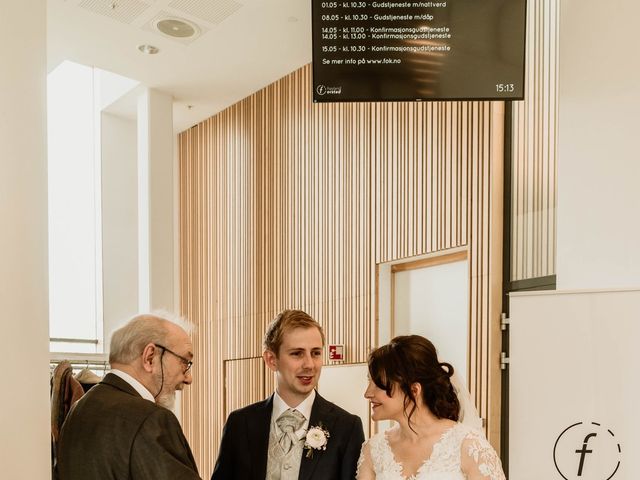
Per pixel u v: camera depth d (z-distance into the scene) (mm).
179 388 2355
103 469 1983
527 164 4543
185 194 8180
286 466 2568
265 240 6840
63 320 7395
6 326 1957
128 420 2012
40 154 2189
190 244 8031
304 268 6316
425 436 2373
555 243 4289
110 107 7457
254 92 6902
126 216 7750
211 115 7641
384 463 2447
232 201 7352
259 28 5348
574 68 3555
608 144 3330
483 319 4664
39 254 2148
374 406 2441
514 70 3709
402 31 3771
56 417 2803
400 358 2369
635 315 2523
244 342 7027
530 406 2652
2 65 2020
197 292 7844
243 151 7223
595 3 3443
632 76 3219
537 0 4551
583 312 2598
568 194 3561
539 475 2615
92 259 7633
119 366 2248
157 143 6613
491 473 2240
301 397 2635
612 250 3275
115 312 7578
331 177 6070
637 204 3150
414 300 5484
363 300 5672
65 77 7707
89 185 7707
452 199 4949
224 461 2705
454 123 4965
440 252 5090
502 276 4652
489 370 4582
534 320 2672
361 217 5746
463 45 3744
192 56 5887
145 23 5238
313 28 3797
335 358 5801
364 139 5758
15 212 2031
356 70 3775
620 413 2523
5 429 1923
